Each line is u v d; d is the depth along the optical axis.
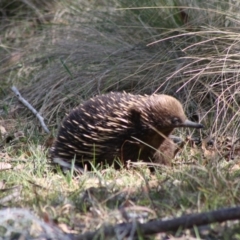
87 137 9.81
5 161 10.79
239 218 6.41
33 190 8.66
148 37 13.73
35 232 7.00
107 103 9.89
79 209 7.93
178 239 6.58
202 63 12.69
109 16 14.52
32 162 10.49
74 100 13.13
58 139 10.23
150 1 13.82
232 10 13.12
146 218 7.40
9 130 12.84
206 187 8.12
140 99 9.79
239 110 11.46
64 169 10.05
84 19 15.31
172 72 12.73
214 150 10.89
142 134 9.66
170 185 8.58
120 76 13.23
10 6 17.95
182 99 12.52
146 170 9.61
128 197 8.16
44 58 14.80
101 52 13.85
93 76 13.44
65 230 7.24
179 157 10.66
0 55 16.00
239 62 12.10
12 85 14.64
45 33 15.55
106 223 6.96
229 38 12.21
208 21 13.15
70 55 14.03
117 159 9.92
